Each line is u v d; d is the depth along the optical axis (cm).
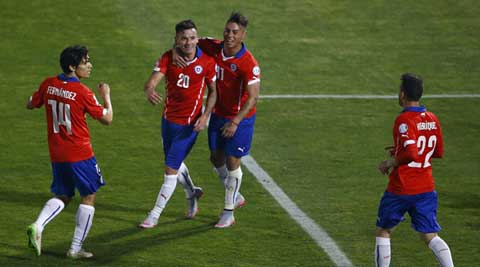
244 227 3766
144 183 4316
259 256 3444
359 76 6294
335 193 4225
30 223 3734
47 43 6650
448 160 4781
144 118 5366
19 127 5144
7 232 3622
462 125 5403
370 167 4631
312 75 6288
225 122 3784
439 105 5772
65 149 3275
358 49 6788
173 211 3966
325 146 4966
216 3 7462
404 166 3100
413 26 7238
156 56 6469
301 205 4050
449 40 7012
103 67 6244
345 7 7512
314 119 5453
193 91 3659
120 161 4625
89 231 3675
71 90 3234
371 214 3950
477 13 7506
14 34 6769
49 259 3353
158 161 4653
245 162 4656
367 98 5878
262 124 5334
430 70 6450
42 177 4356
